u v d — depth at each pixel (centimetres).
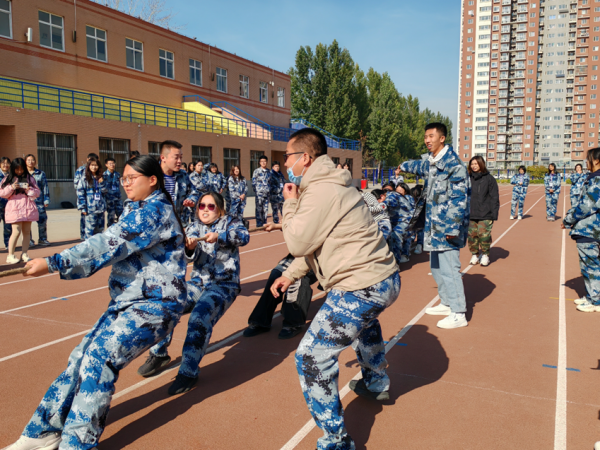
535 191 4647
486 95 12125
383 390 347
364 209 278
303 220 264
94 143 2298
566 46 11500
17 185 834
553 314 575
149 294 287
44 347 465
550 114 11756
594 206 557
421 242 1055
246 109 4119
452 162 503
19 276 786
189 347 370
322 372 269
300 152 283
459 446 293
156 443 297
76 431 259
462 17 12319
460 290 525
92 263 261
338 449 271
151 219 279
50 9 2475
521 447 292
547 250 1073
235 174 1464
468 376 397
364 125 6116
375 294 270
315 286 725
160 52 3231
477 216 870
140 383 388
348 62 5716
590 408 341
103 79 2797
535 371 406
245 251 1068
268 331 520
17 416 330
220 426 318
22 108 1978
